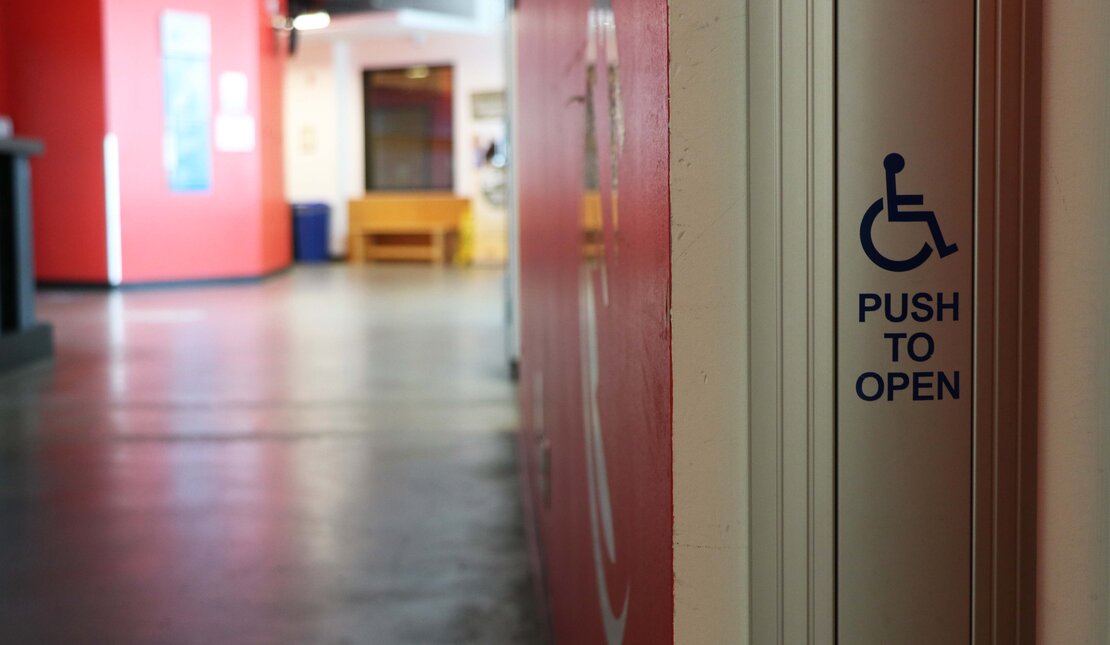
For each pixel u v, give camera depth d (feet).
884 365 2.27
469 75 51.93
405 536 10.08
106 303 33.32
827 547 2.30
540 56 7.29
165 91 39.24
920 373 2.27
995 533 2.28
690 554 2.34
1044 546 2.27
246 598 8.48
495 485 11.91
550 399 7.26
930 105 2.23
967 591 2.30
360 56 53.62
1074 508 2.23
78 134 38.24
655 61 2.47
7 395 17.52
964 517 2.29
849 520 2.30
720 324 2.28
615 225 3.40
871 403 2.27
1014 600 2.29
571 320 5.31
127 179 38.37
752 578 2.31
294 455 13.43
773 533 2.31
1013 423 2.26
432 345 23.27
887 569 2.31
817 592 2.31
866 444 2.28
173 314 29.86
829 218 2.24
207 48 40.24
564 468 6.07
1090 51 2.14
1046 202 2.22
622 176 3.17
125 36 38.24
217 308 31.48
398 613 8.11
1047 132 2.20
